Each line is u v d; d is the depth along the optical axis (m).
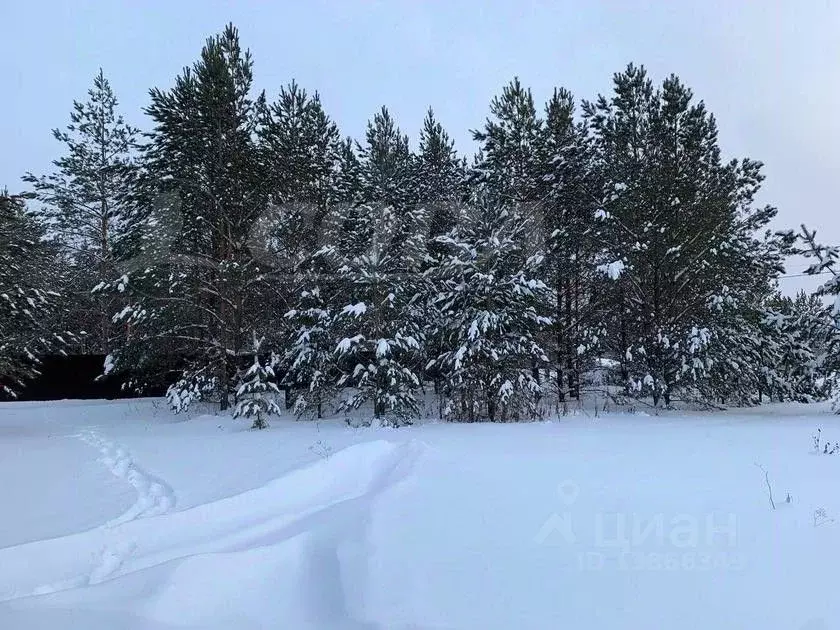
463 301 15.53
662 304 17.14
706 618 3.62
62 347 25.06
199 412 18.28
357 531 5.46
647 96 18.94
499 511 5.86
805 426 12.35
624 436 10.90
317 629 3.87
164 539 5.53
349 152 21.48
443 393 16.06
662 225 16.28
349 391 16.20
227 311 17.77
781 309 22.00
